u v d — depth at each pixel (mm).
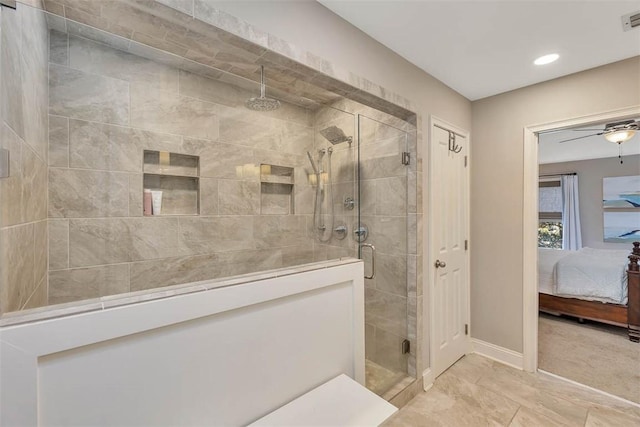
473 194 2793
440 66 2158
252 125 2312
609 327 3352
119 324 830
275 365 1204
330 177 2350
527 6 1520
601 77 2115
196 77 2031
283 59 1412
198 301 977
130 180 1821
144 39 1487
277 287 1196
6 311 743
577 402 2035
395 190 2227
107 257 1728
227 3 1207
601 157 5043
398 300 2252
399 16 1616
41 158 1318
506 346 2588
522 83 2418
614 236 4949
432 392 2174
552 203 5617
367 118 2252
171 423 931
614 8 1525
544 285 3711
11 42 820
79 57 1622
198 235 2084
